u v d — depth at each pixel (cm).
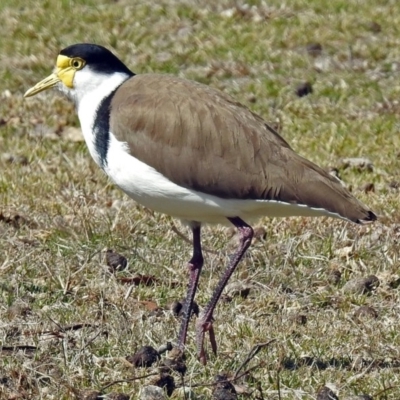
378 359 1045
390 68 1983
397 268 1253
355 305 1180
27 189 1493
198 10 2216
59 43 2106
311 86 1914
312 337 1089
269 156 1016
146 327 1105
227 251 1309
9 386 986
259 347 1006
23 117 1809
